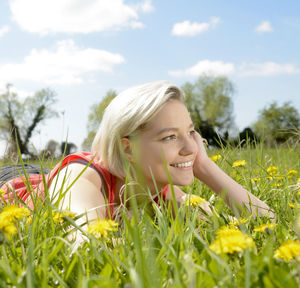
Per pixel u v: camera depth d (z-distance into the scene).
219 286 0.68
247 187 2.12
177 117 1.63
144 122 1.62
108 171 1.74
